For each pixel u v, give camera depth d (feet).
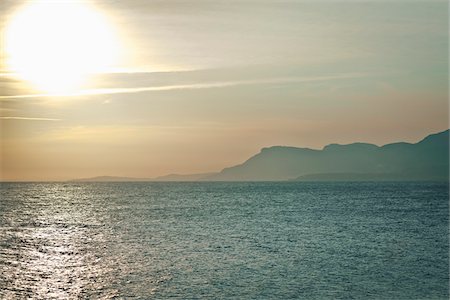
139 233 277.64
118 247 230.07
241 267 183.62
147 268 182.91
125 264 190.19
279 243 237.66
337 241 244.42
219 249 222.07
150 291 152.05
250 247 226.99
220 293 149.89
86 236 268.00
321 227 299.58
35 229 301.22
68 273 175.11
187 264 189.26
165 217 365.81
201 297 146.10
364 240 247.91
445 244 235.61
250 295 147.64
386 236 262.26
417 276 170.30
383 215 373.40
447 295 147.95
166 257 203.92
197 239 252.01
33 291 152.25
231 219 347.15
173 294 148.66
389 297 146.00
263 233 272.72
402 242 241.96
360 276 170.19
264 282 161.89
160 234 272.31
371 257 202.90
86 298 144.97
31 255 209.87
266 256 204.44
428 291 152.56
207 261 194.80
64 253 214.90
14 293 149.89
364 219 344.69
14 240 254.47
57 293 150.10
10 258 202.90
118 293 150.41
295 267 183.42
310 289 153.99
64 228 305.32
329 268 182.09
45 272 176.65
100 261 196.03
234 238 254.88
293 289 154.20
